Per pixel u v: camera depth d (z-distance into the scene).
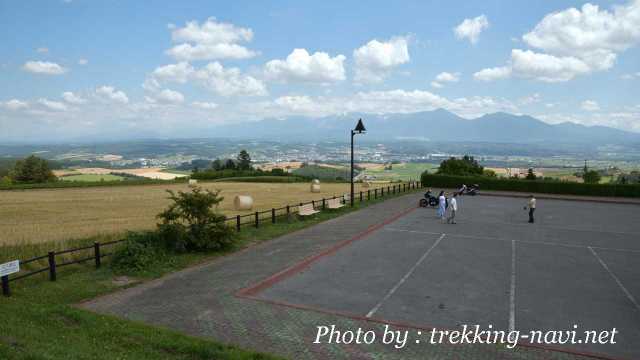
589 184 44.50
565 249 18.22
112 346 8.19
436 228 22.83
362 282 13.03
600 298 11.90
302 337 9.09
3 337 7.86
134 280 12.71
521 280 13.48
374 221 24.44
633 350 8.78
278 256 15.97
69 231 20.31
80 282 12.35
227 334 9.16
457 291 12.30
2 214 26.91
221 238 16.36
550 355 8.50
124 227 21.61
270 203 33.97
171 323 9.70
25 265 13.41
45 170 79.69
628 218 28.16
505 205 35.06
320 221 24.12
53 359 7.07
